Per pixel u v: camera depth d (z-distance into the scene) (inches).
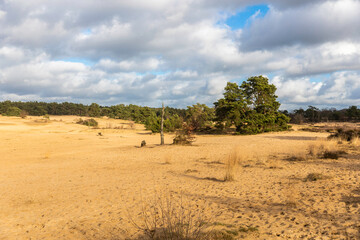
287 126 2187.5
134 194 334.6
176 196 309.7
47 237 202.2
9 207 307.7
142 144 1256.8
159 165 625.9
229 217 216.1
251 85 2250.2
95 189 384.5
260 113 2119.8
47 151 1122.7
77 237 196.5
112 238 187.2
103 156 891.4
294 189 308.0
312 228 181.6
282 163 551.2
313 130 2098.9
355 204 231.1
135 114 5369.1
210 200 280.7
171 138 1891.0
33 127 3120.1
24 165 736.3
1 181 500.1
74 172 575.5
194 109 3083.2
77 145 1413.6
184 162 660.7
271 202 258.2
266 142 1169.4
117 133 2696.9
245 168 503.5
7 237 207.6
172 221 210.8
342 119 4665.4
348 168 442.3
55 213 271.7
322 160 558.9
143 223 214.5
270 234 173.0
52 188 410.9
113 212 258.8
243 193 305.7
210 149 970.7
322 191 289.6
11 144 1439.5
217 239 162.7
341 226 181.8
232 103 2086.6
